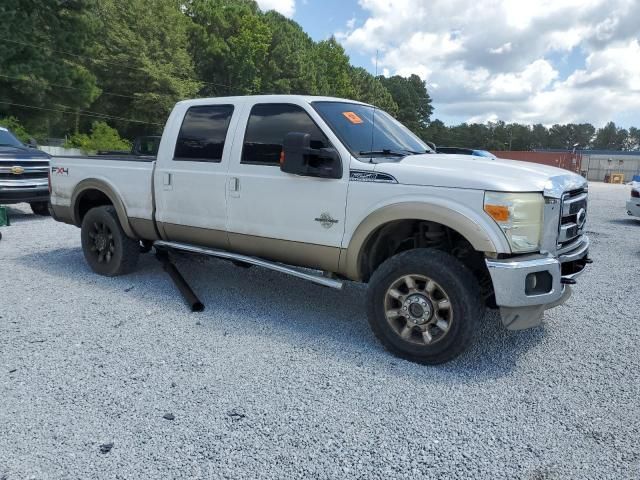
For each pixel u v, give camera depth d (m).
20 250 7.33
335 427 2.84
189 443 2.67
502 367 3.67
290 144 3.93
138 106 40.38
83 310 4.70
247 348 3.91
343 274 4.05
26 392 3.16
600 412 3.05
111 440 2.68
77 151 32.75
